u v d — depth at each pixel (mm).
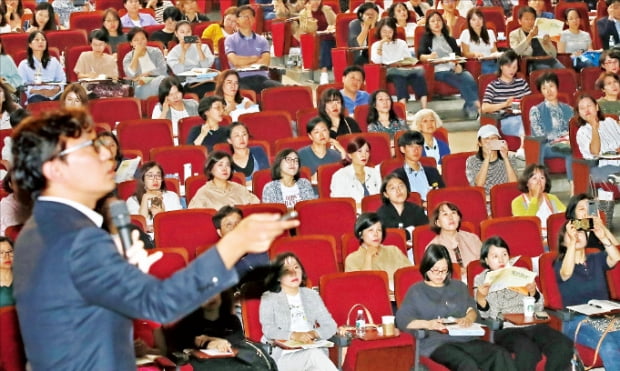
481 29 13305
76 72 12477
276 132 10539
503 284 6605
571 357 6578
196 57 12867
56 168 2432
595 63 13180
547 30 13297
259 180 8938
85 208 2475
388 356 6512
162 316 2244
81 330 2383
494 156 9422
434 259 6648
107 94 11945
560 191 10539
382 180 9023
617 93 11125
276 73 12922
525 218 7938
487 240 6973
